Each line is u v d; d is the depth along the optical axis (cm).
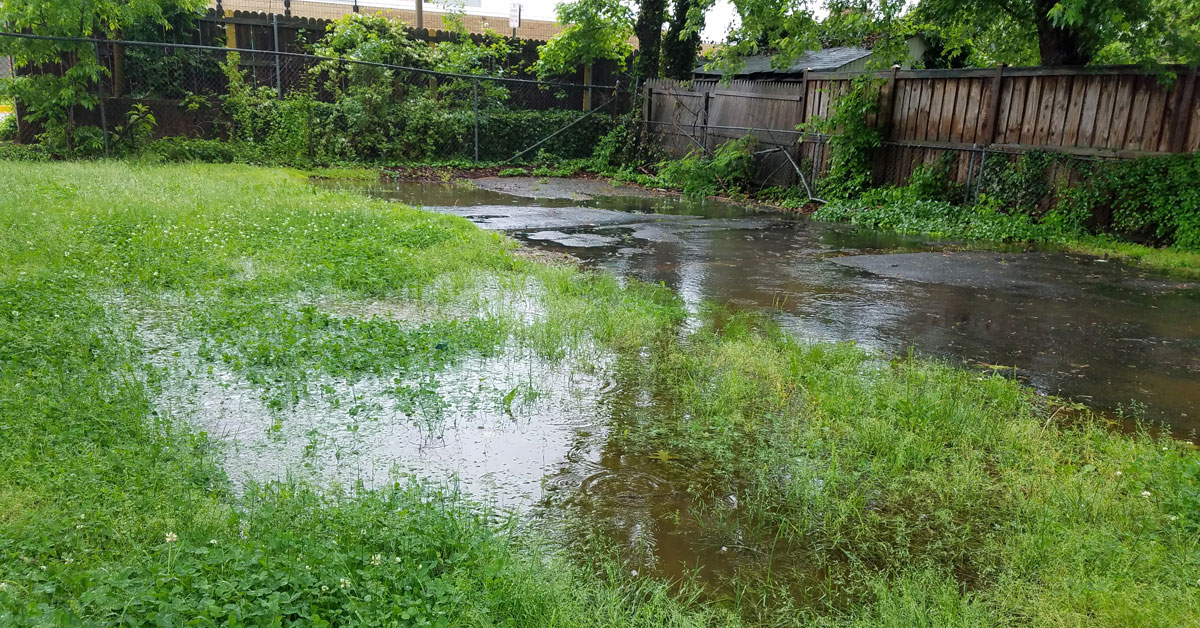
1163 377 500
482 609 229
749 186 1561
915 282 767
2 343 421
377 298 600
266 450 348
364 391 421
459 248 764
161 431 351
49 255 616
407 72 1855
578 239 955
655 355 511
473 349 496
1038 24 1145
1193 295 736
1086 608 258
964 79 1200
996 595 267
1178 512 314
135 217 779
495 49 2050
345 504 289
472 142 1888
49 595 217
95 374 398
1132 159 1009
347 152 1714
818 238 1046
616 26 2003
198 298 559
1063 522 313
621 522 309
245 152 1567
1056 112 1093
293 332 479
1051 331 599
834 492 336
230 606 209
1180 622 247
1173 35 956
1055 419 426
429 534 266
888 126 1330
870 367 493
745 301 669
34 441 317
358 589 229
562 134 1989
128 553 249
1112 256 942
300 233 773
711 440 387
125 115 1524
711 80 1758
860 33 1354
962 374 478
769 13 1344
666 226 1108
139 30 1570
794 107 1477
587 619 242
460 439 373
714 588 271
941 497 334
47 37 1348
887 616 251
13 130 1574
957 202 1217
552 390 442
